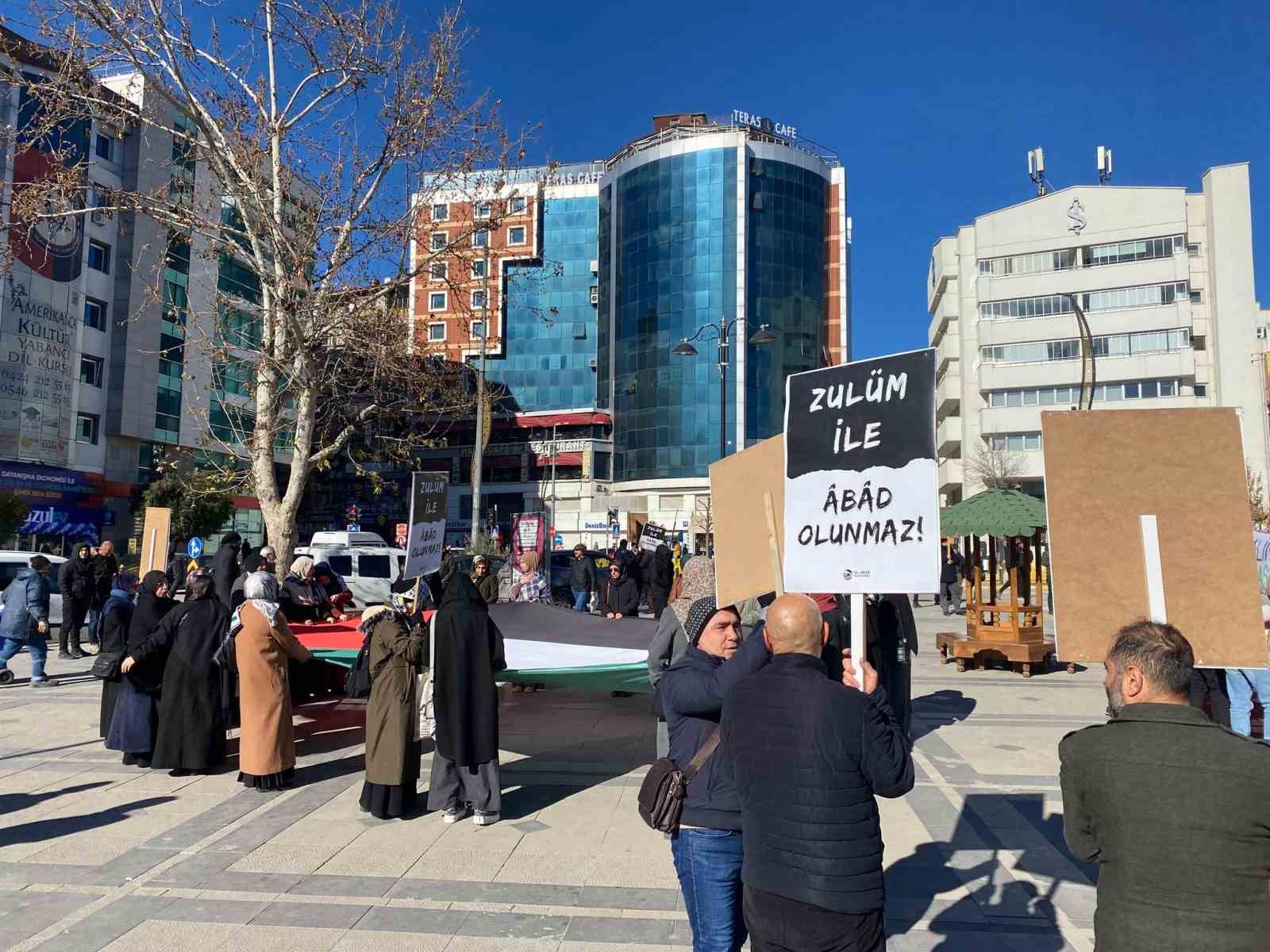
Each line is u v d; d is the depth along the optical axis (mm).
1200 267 50094
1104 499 3031
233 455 13258
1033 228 52406
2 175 30359
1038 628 12312
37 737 8312
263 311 12016
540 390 72312
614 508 62938
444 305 35500
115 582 8922
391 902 4461
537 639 8617
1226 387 48094
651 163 64375
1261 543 7078
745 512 4340
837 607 5965
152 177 40188
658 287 63219
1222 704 7258
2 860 5070
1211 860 1962
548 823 5742
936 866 4887
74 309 38938
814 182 64688
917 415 3197
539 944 3979
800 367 62156
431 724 6137
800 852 2428
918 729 8359
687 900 3119
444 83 11750
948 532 12102
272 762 6531
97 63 10891
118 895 4562
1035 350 51344
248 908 4395
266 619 6590
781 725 2529
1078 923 4145
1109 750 2135
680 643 4926
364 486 60281
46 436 37656
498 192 12883
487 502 68312
